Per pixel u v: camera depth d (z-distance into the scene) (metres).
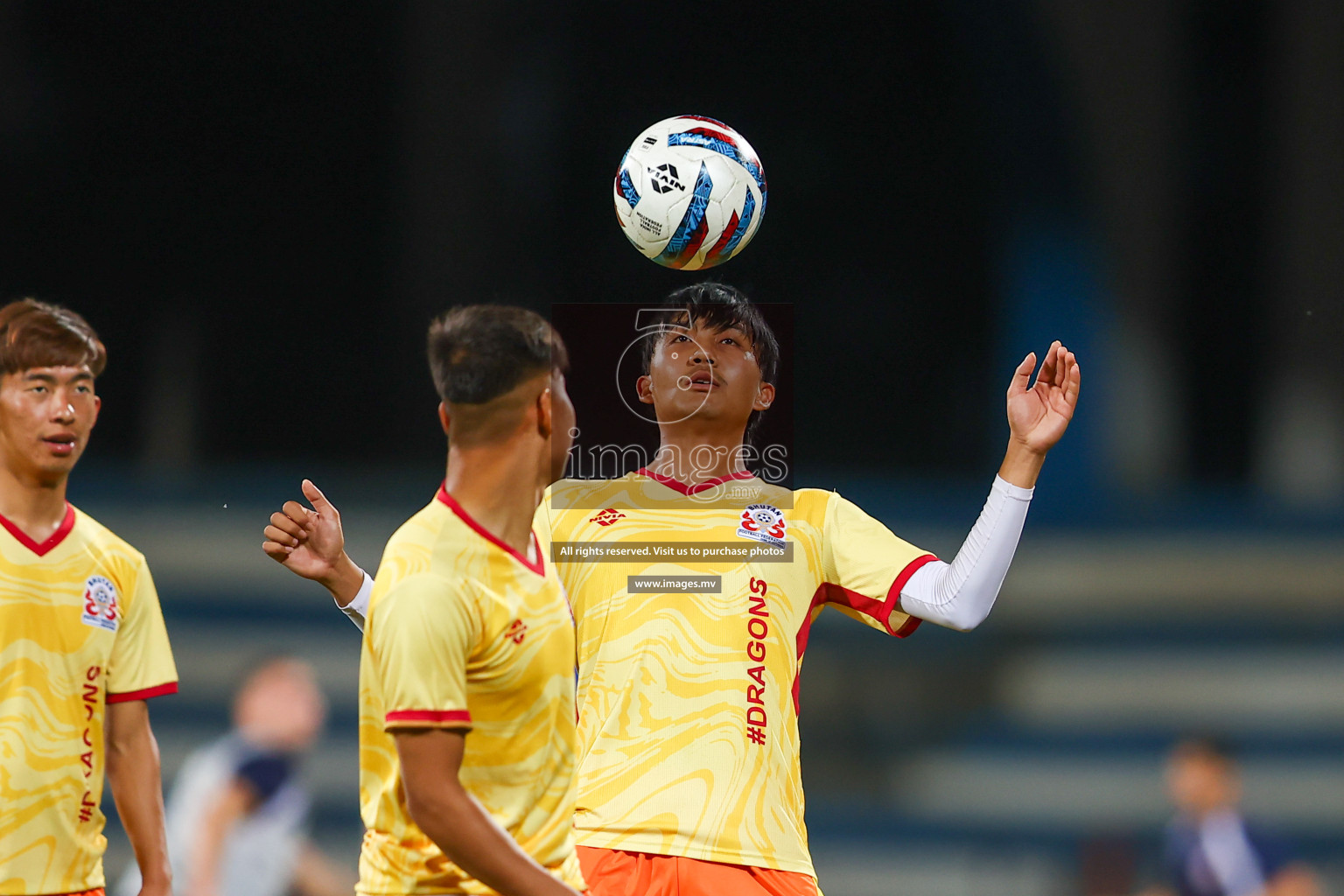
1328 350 49.81
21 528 11.62
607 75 54.03
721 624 10.85
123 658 12.10
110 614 11.92
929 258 54.56
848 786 34.72
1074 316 48.84
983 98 51.50
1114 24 48.44
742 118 54.66
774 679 10.80
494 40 53.25
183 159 57.03
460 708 8.12
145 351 56.56
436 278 53.25
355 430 56.25
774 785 10.64
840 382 54.81
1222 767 25.69
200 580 38.50
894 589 10.84
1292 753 34.16
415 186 53.38
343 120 57.56
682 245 11.15
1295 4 50.31
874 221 54.69
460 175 53.09
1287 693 35.66
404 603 8.16
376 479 48.41
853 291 54.94
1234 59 53.06
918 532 40.41
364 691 8.73
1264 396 53.16
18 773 11.34
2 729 11.34
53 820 11.50
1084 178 49.38
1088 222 49.31
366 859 8.80
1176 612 38.09
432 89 53.03
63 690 11.58
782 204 55.00
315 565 10.73
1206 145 53.56
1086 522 42.47
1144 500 47.06
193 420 55.75
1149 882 30.45
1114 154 49.03
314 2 56.78
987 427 53.19
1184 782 26.03
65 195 56.69
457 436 8.62
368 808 8.74
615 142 54.12
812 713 36.00
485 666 8.41
